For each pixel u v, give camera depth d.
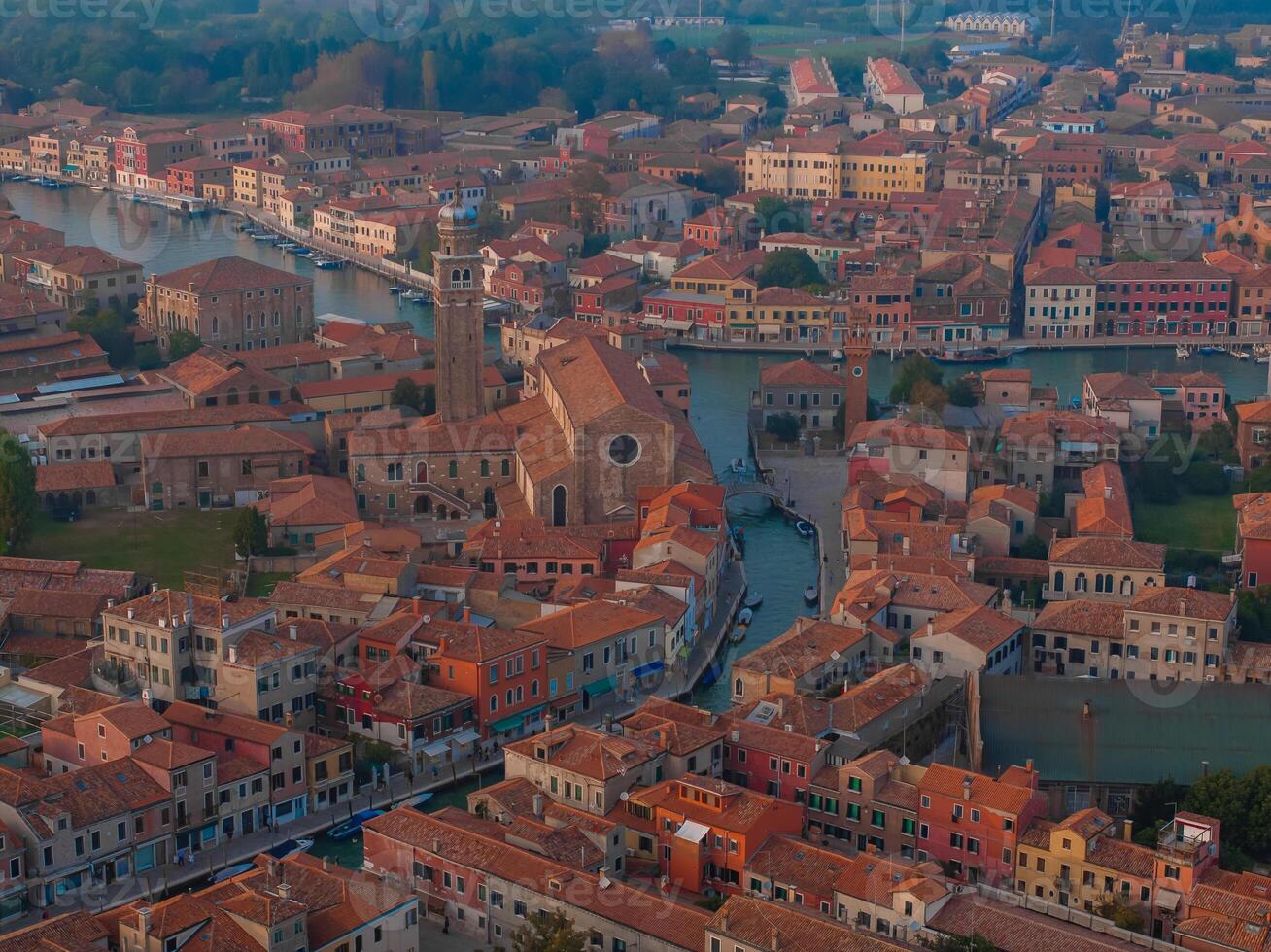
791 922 191.25
